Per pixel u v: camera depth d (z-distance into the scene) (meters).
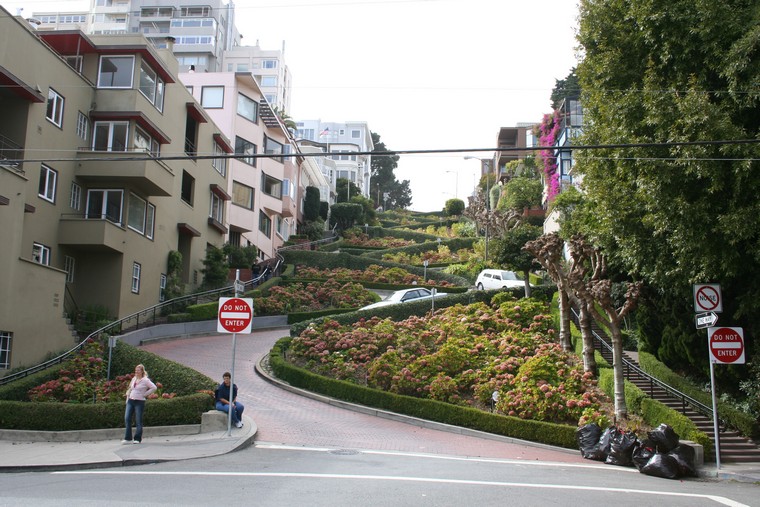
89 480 10.30
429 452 15.16
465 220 79.25
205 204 39.88
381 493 9.43
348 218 81.94
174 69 34.53
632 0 16.48
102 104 28.31
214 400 16.36
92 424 15.27
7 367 19.75
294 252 53.16
